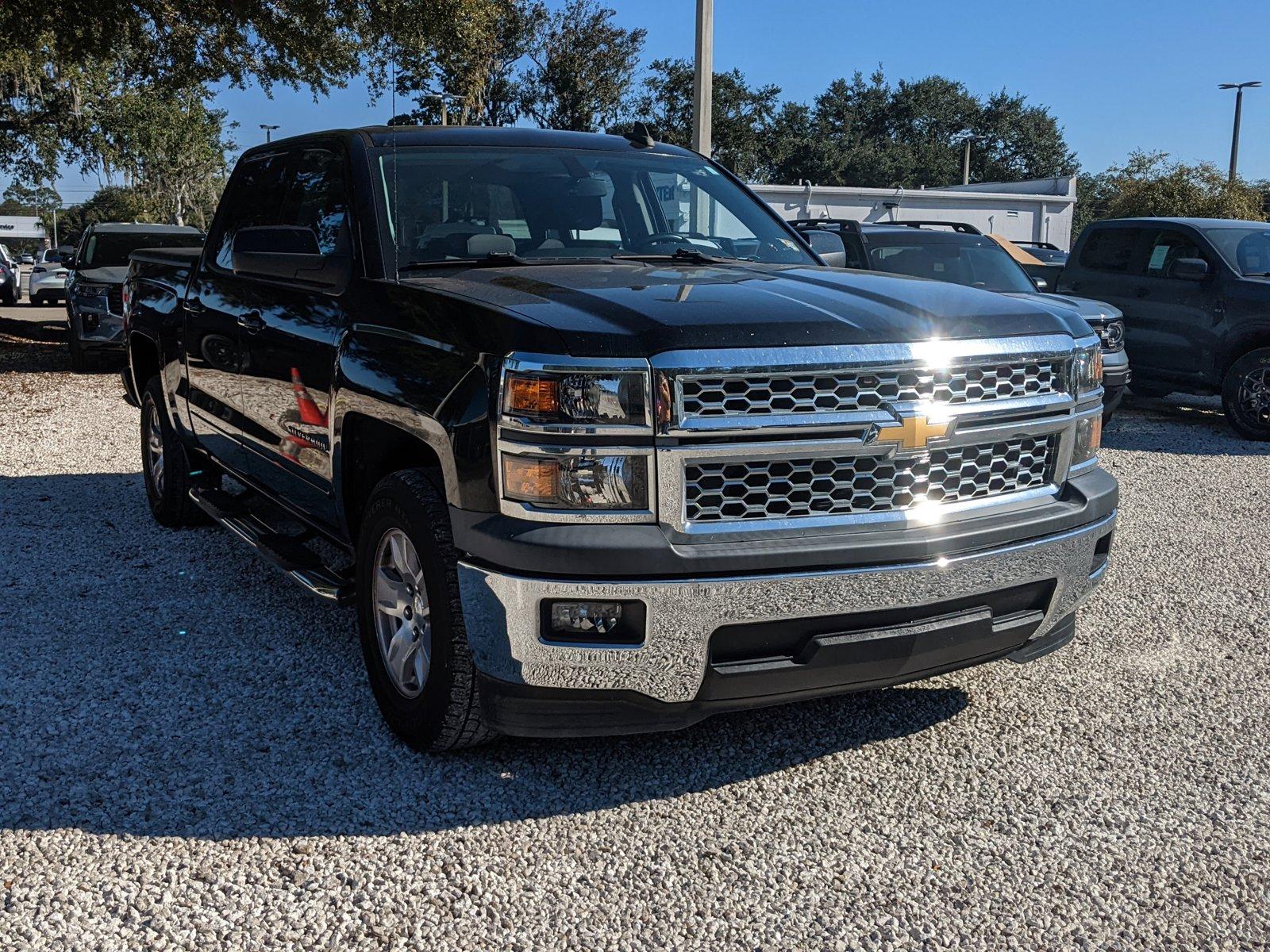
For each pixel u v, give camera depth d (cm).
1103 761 340
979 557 304
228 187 535
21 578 511
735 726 362
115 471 761
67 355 1538
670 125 5656
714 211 455
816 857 286
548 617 281
